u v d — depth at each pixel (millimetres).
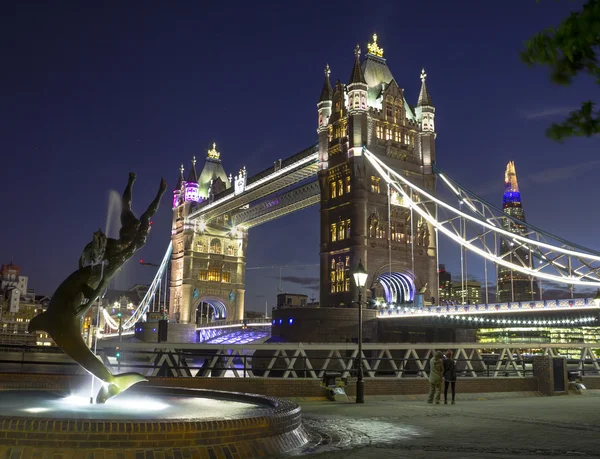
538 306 74312
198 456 10805
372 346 40031
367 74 119688
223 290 199125
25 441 10008
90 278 14812
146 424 10602
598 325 77438
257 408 14953
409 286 114062
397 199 113062
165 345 27672
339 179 114438
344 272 108625
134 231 15672
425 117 120875
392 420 19047
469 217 96562
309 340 95250
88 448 10156
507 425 17922
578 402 26281
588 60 7711
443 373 25406
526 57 8055
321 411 21594
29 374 20812
